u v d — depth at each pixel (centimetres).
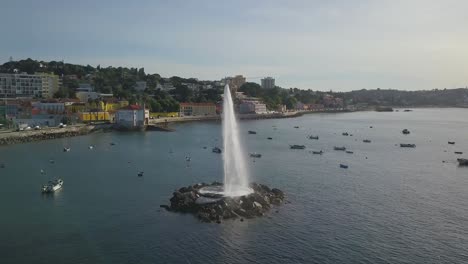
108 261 8056
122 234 9306
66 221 10131
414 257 8269
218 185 12281
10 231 9525
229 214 10225
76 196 12256
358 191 13062
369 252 8456
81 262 8031
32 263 8006
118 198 12025
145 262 8012
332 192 12875
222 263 7969
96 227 9725
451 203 11838
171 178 14688
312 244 8800
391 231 9569
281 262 8012
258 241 8912
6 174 15162
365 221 10194
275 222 10000
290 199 11956
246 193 11250
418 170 16825
